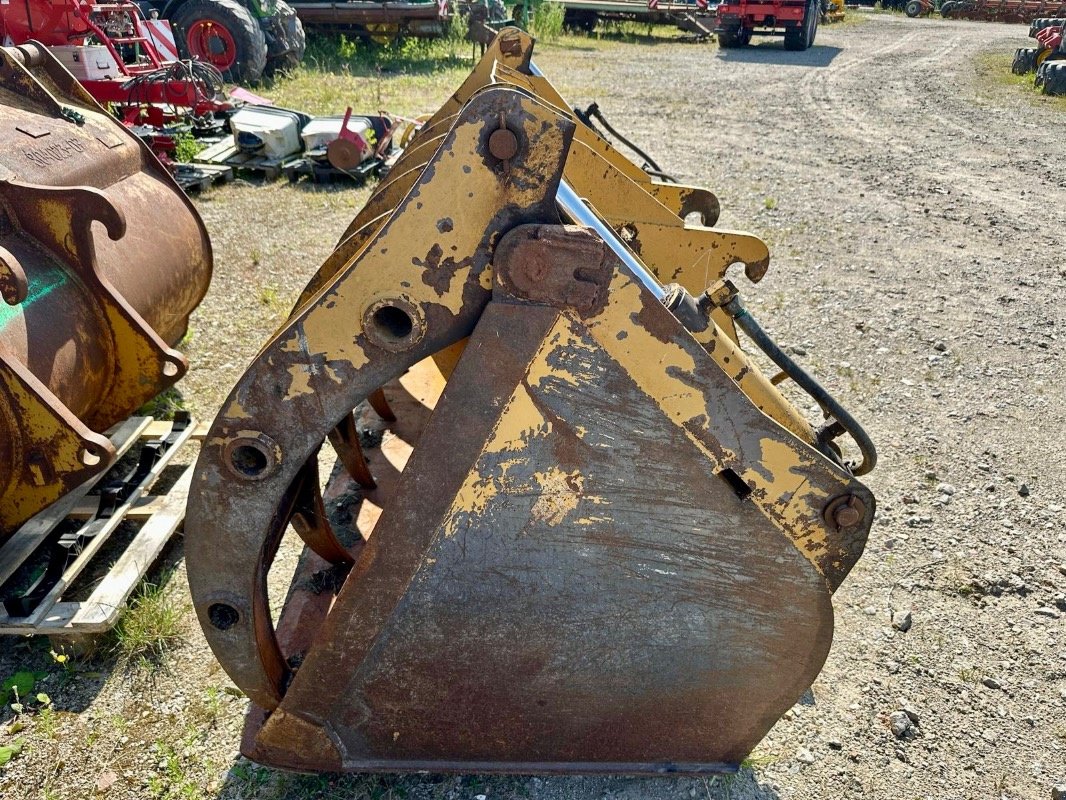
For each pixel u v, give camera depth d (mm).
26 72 3473
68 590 2920
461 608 1913
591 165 3234
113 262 3309
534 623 1934
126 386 3230
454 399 1751
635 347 1710
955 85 14852
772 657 1985
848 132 11055
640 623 1940
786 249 6742
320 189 7555
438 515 1831
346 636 1933
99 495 3182
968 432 4223
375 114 9016
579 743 2129
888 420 4316
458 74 13562
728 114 11953
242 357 4500
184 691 2588
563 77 14398
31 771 2322
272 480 1784
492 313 1685
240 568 1872
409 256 1646
